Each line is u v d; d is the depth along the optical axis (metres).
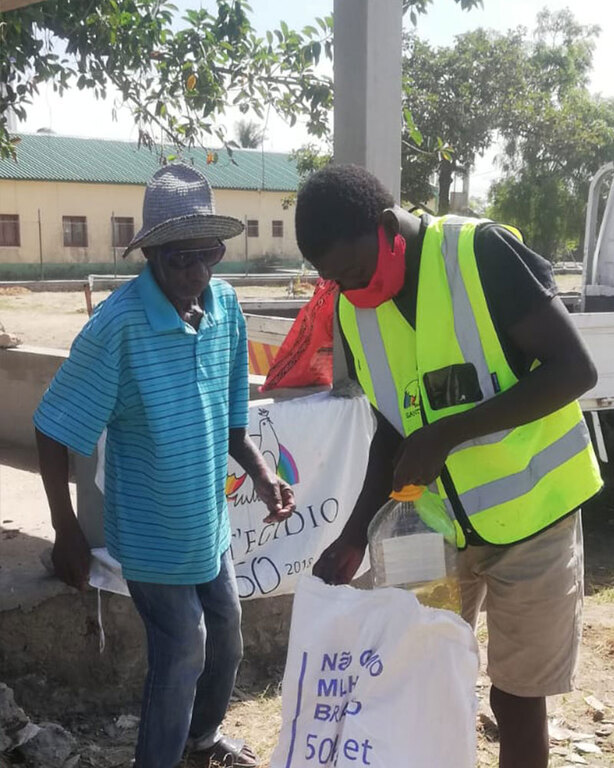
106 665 3.59
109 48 5.95
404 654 2.15
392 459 2.46
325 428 3.93
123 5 5.99
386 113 3.74
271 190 42.12
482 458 2.19
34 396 7.37
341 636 2.20
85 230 38.47
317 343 4.38
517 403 2.02
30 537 4.45
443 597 2.27
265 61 6.04
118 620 3.58
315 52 5.94
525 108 25.23
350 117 3.75
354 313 2.36
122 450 2.67
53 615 3.50
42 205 37.44
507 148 27.45
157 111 6.23
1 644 3.44
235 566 3.78
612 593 4.88
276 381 4.56
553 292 2.05
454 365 2.15
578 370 2.00
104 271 38.91
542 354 2.04
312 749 2.21
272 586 3.84
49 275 37.94
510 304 2.05
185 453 2.60
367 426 4.05
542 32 28.44
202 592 2.92
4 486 5.84
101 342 2.49
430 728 2.16
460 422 2.06
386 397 2.36
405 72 24.33
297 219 2.11
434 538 2.26
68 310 23.69
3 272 37.03
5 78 6.13
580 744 3.32
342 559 2.50
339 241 2.05
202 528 2.67
